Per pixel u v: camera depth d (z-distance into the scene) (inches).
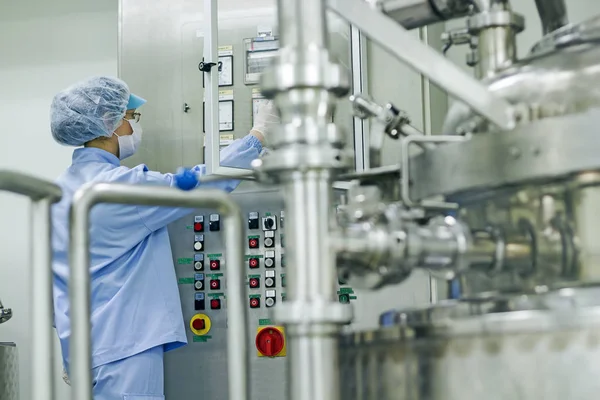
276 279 113.6
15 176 42.8
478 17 55.9
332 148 42.6
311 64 42.8
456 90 45.4
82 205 44.7
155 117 121.1
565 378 40.9
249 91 117.3
